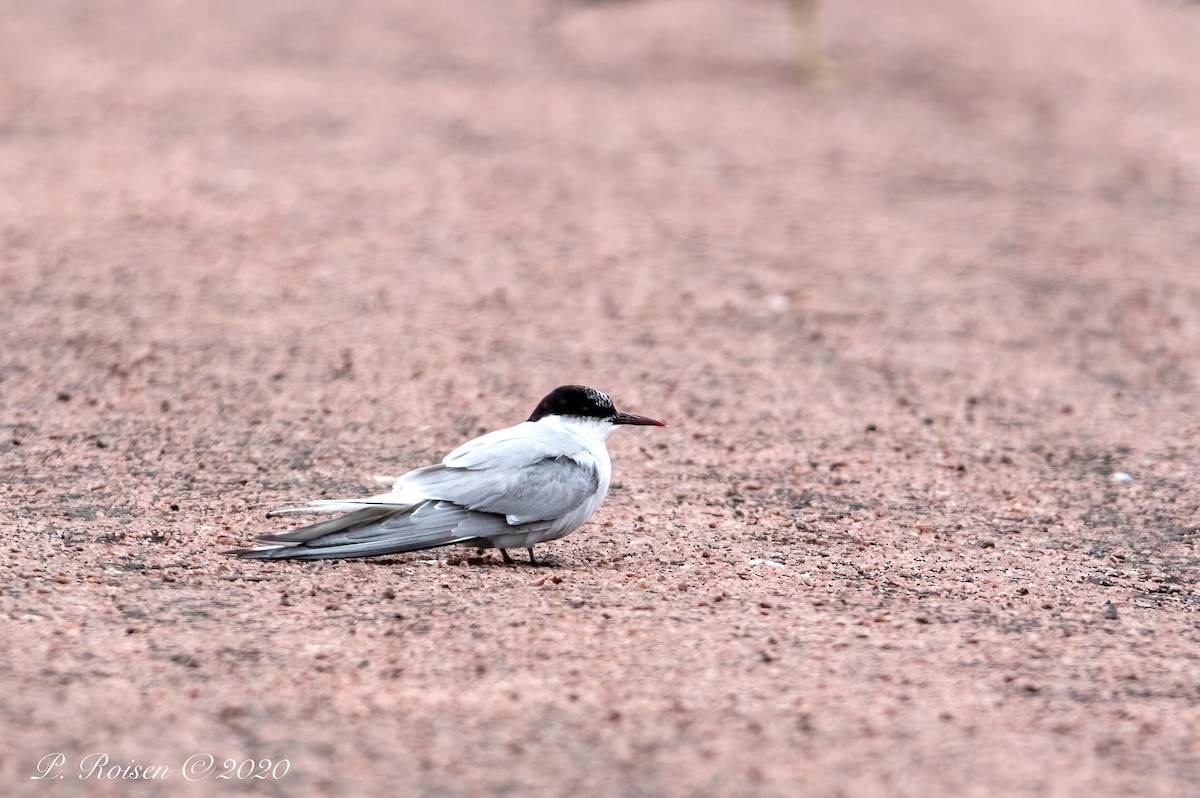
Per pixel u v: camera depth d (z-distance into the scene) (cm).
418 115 2523
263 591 869
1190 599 959
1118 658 820
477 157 2297
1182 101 2950
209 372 1398
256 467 1170
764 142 2470
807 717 710
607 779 638
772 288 1780
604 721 696
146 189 2038
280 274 1725
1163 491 1203
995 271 1878
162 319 1546
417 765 645
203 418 1280
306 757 648
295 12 3262
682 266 1848
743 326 1644
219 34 3067
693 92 2777
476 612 840
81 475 1124
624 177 2236
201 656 757
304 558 876
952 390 1469
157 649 764
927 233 2038
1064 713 731
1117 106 2877
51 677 717
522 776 638
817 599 906
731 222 2045
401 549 884
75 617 805
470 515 910
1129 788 646
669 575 944
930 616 884
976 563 1016
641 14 3278
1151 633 874
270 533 975
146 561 922
